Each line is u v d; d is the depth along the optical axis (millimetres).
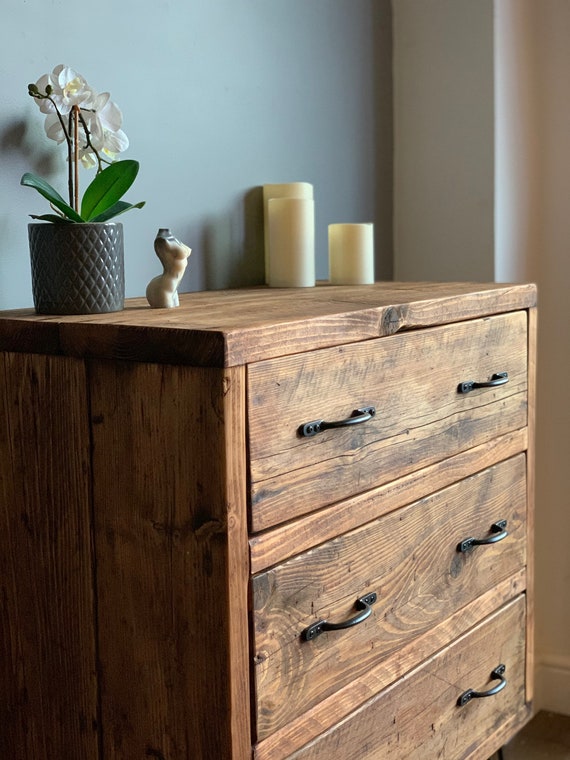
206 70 1497
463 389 1248
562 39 1980
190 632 911
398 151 2016
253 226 1629
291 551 958
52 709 1040
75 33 1264
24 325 987
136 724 968
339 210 1852
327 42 1785
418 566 1188
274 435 917
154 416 903
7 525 1047
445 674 1267
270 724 948
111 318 1000
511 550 1435
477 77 1885
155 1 1392
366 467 1062
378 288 1427
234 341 850
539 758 1969
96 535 969
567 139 2002
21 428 1015
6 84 1176
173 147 1443
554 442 2082
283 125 1682
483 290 1311
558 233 2037
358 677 1084
